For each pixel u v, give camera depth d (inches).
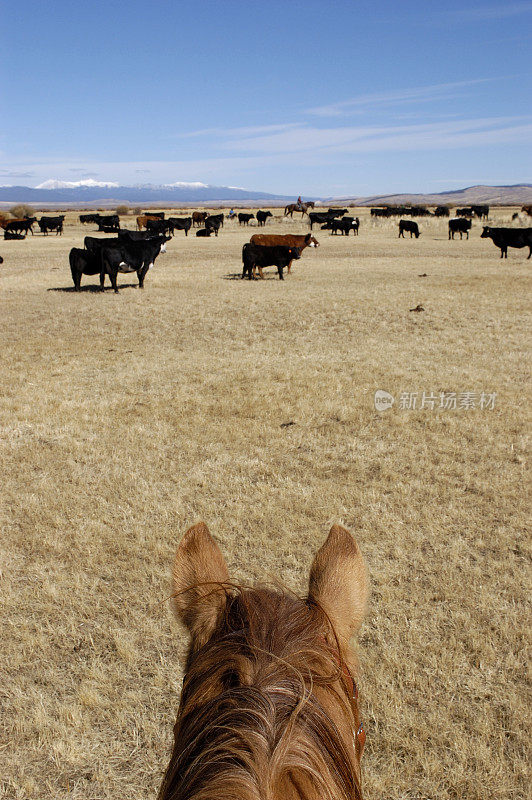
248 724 26.3
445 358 391.5
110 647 133.8
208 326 507.2
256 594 39.8
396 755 104.2
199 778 24.0
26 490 211.0
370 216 2812.5
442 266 909.8
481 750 103.5
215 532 180.1
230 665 31.9
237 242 1486.2
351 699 37.2
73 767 104.2
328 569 50.0
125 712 114.3
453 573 159.3
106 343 448.5
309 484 214.2
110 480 217.5
